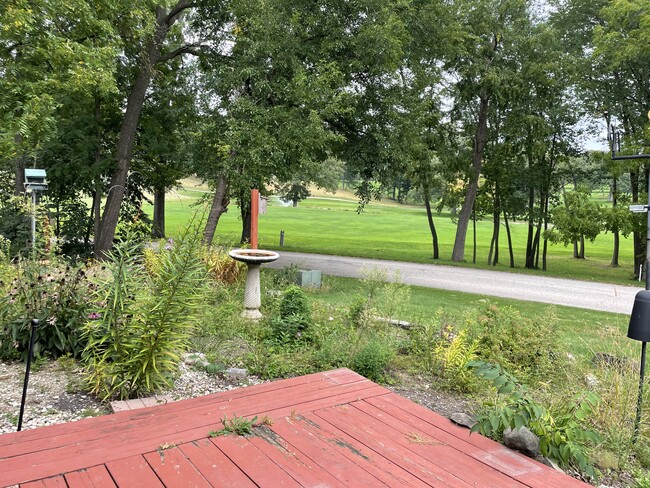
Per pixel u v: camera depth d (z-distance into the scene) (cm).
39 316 456
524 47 1989
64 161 1700
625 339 577
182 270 381
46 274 486
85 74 977
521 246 3628
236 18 1308
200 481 231
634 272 2062
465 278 1662
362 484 238
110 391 372
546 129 2028
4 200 1555
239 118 1203
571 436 307
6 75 979
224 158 1206
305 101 1145
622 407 393
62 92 1167
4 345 451
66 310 464
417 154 1658
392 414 329
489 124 2295
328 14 1227
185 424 296
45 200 1423
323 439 285
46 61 1040
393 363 518
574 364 512
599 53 1831
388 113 1315
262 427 296
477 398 424
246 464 249
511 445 300
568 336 725
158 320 374
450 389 455
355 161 1441
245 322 626
